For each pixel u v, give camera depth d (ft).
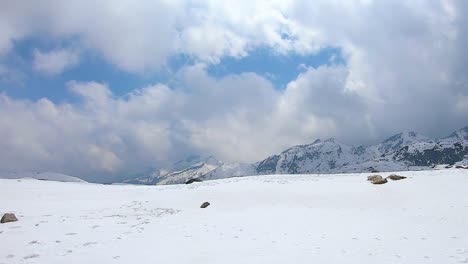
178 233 68.74
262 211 92.73
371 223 74.18
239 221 80.84
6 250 54.85
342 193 108.17
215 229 72.49
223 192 117.39
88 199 122.83
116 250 55.77
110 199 121.49
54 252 54.08
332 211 89.61
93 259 50.80
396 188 108.47
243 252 54.39
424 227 68.23
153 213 93.81
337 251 53.47
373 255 50.60
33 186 155.94
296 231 69.00
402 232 64.85
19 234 65.98
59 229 71.00
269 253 53.47
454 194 96.78
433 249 52.65
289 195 109.29
